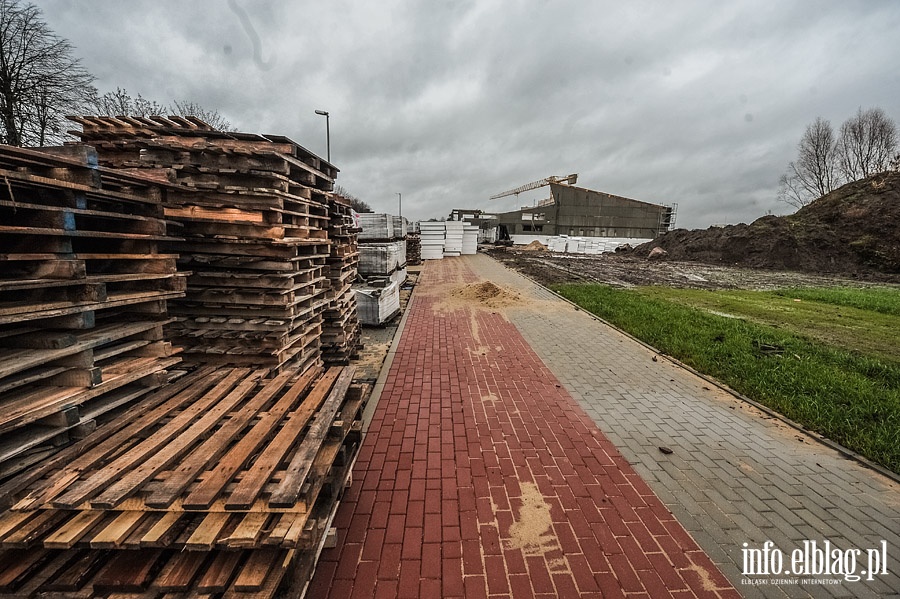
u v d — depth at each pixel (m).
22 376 2.44
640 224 57.72
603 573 2.79
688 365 7.09
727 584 2.73
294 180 5.09
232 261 4.51
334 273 6.48
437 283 16.89
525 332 9.13
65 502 2.03
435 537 3.07
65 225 2.55
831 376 6.24
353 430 3.43
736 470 4.04
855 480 3.92
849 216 27.88
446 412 5.18
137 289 3.49
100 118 4.59
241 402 3.41
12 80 16.98
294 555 2.30
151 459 2.38
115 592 2.00
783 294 15.74
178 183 4.18
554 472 3.94
